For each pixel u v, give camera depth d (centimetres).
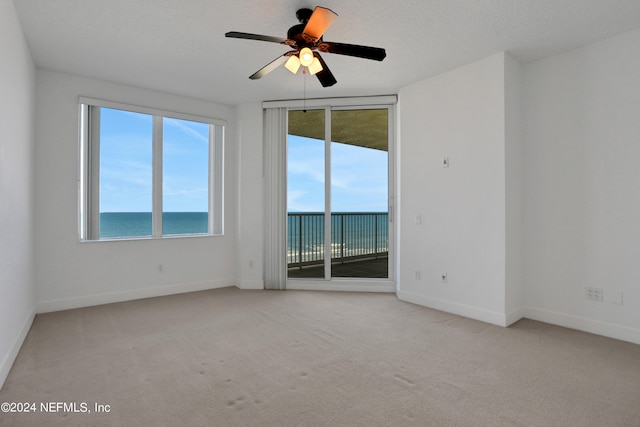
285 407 176
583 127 293
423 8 238
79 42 290
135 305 371
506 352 247
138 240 400
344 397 185
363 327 301
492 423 163
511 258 315
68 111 356
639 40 264
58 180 350
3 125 209
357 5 235
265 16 251
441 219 357
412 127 386
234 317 329
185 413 170
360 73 357
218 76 367
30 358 234
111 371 215
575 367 223
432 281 365
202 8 241
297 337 276
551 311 312
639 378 208
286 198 454
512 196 316
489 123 316
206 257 453
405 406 177
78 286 362
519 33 273
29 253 303
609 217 279
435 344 262
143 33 276
